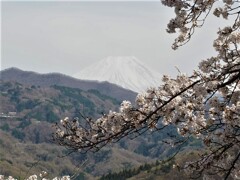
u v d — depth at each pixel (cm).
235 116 817
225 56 861
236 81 862
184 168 857
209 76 846
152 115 918
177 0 810
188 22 827
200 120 845
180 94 905
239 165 830
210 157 845
